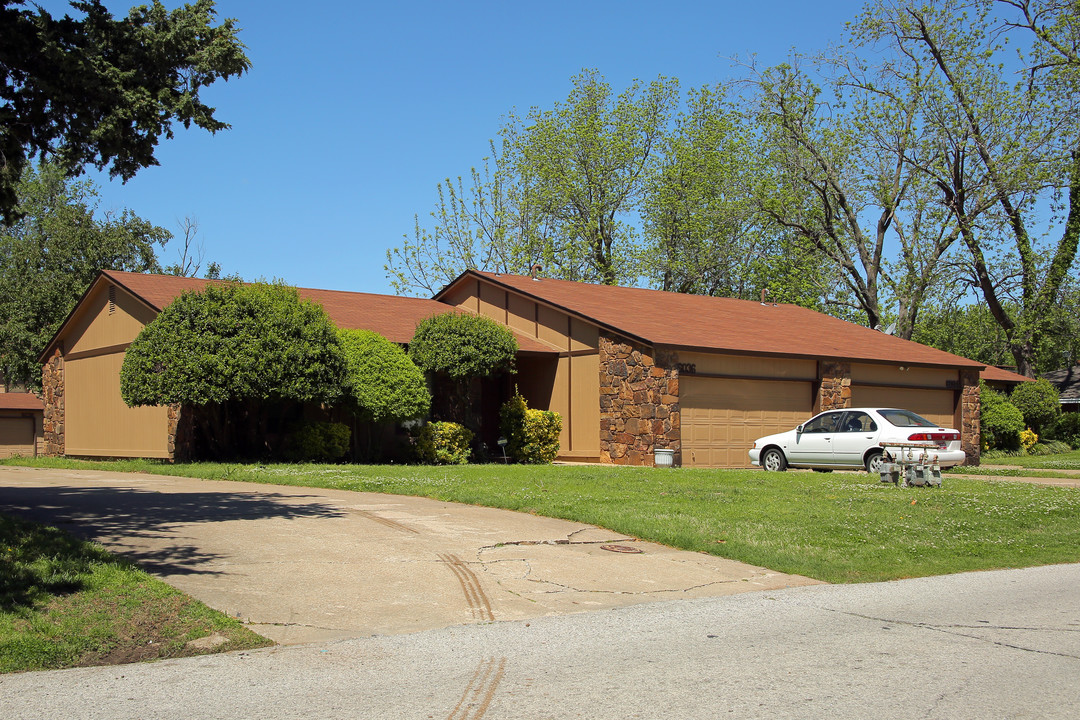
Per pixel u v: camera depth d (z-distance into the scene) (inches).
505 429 921.5
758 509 502.0
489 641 263.1
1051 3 1321.4
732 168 1660.9
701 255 1651.1
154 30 425.7
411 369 838.5
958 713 200.8
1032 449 1338.6
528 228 1712.6
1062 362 1839.3
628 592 331.6
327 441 823.7
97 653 244.5
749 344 927.7
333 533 411.5
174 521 429.4
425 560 365.1
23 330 1461.6
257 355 730.2
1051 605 319.0
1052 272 1418.6
